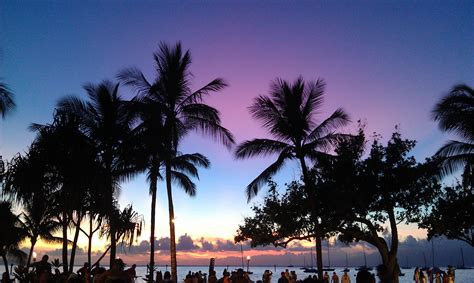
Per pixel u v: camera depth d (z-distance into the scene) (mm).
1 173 18375
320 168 24500
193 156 28750
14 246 32250
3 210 27250
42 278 12297
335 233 24062
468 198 22562
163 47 25344
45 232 32594
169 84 25031
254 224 23766
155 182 25234
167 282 19016
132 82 25375
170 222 24156
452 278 28688
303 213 23359
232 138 25469
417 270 30297
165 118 25016
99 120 25094
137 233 23188
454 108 23375
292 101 25641
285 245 23609
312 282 10430
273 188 23984
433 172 23344
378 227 23125
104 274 8766
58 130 20141
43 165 19125
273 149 25781
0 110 19047
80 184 20438
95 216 22891
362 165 23281
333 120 25500
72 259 22578
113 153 23906
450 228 22438
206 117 25031
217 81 25594
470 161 22906
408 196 22609
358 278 5156
